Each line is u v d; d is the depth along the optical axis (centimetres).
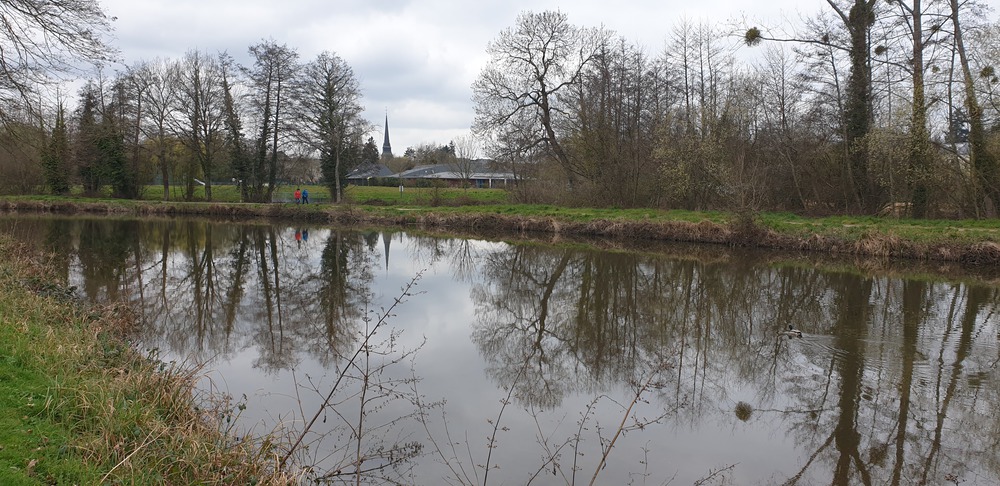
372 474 530
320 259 1981
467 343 994
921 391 758
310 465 525
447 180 6462
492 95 3388
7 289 793
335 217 3388
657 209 2892
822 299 1337
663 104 3080
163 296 1316
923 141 2083
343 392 730
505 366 870
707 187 2722
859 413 696
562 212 2906
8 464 366
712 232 2259
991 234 1789
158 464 422
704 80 3234
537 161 3691
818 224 2188
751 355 920
